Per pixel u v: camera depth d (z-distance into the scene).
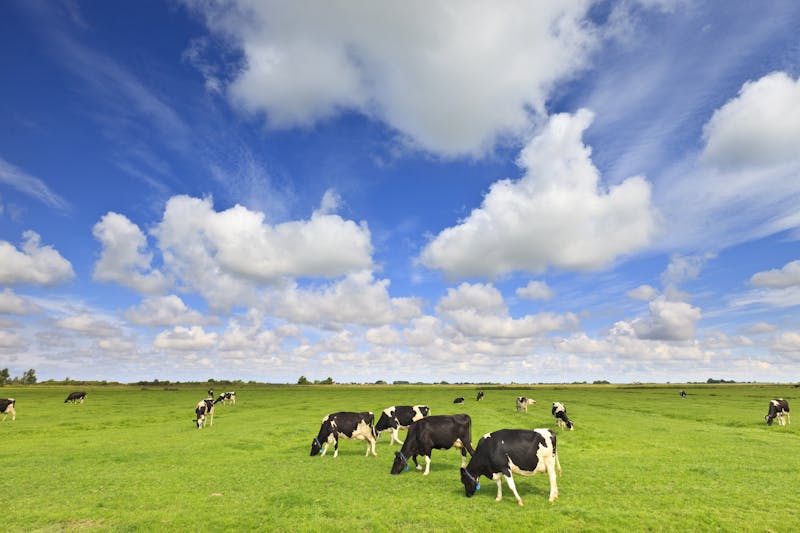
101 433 30.92
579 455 22.08
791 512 12.70
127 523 12.08
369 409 50.62
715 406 54.94
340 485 15.99
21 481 16.88
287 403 61.88
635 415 43.28
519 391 116.06
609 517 12.12
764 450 23.06
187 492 15.20
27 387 123.06
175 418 41.28
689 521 11.83
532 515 12.34
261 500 14.13
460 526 11.59
